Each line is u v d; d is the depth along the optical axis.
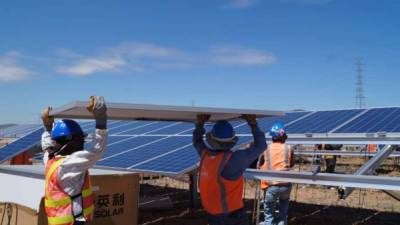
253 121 5.27
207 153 4.99
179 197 12.64
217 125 4.90
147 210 10.31
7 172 7.23
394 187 5.37
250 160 4.86
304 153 17.08
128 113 5.50
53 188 4.11
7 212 6.12
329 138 9.22
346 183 5.81
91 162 4.12
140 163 8.12
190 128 11.08
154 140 10.36
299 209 11.21
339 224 9.62
